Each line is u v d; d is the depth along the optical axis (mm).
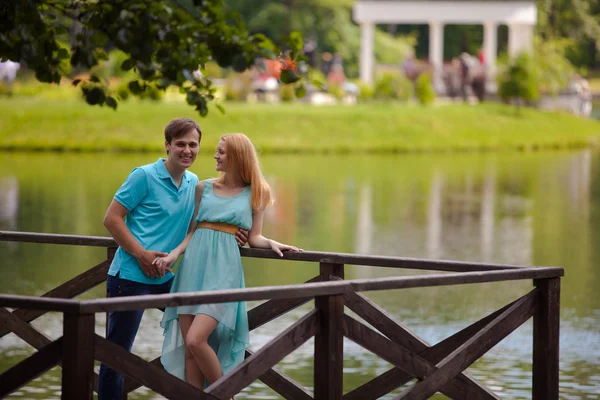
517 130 45156
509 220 23328
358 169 34500
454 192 28609
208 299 5773
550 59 54625
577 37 84500
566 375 10766
